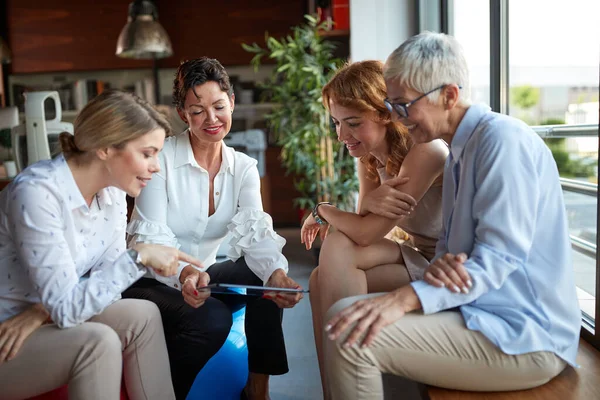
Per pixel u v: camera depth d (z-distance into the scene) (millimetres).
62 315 1434
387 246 1937
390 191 1778
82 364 1421
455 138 1469
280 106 5801
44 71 7109
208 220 2102
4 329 1440
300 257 4961
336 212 1923
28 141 4184
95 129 1471
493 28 2729
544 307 1412
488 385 1410
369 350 1385
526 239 1363
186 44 6965
